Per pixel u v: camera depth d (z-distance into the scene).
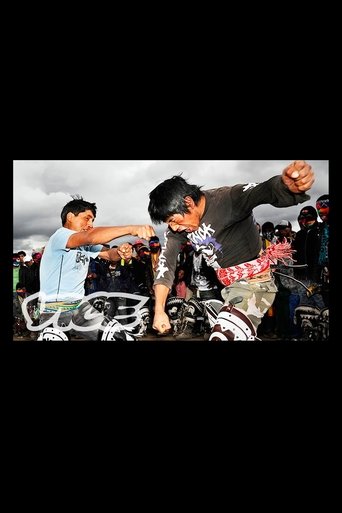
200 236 2.54
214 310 2.76
